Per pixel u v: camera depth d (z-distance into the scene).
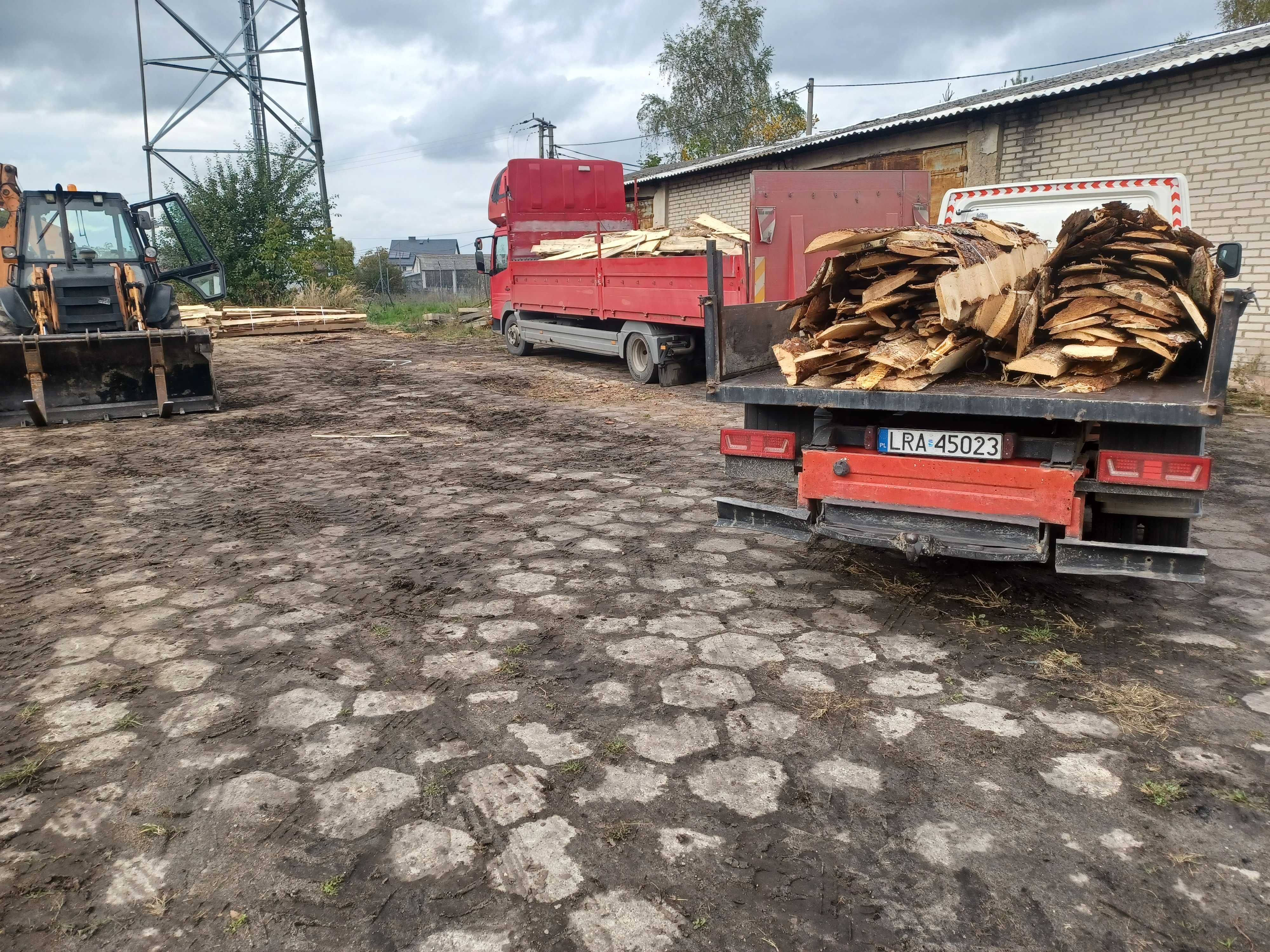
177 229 11.27
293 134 25.78
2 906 2.38
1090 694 3.44
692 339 11.54
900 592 4.56
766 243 6.46
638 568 4.95
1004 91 13.44
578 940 2.23
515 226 14.95
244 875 2.49
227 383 12.66
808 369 4.24
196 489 6.73
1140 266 4.07
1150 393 3.63
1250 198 10.10
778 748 3.11
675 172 19.69
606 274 12.26
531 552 5.22
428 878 2.47
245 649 3.94
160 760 3.06
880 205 6.78
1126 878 2.43
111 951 2.22
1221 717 3.26
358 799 2.83
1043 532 3.84
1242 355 10.41
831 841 2.61
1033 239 4.86
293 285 24.00
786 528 4.46
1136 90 10.96
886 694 3.48
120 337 9.38
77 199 10.63
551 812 2.75
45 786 2.93
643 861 2.53
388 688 3.57
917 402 3.87
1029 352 4.02
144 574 4.89
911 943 2.21
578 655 3.86
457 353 16.56
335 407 10.55
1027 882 2.42
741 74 36.72
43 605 4.46
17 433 9.05
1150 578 3.59
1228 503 5.98
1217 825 2.65
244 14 26.03
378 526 5.75
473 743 3.16
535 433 8.92
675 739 3.17
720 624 4.18
